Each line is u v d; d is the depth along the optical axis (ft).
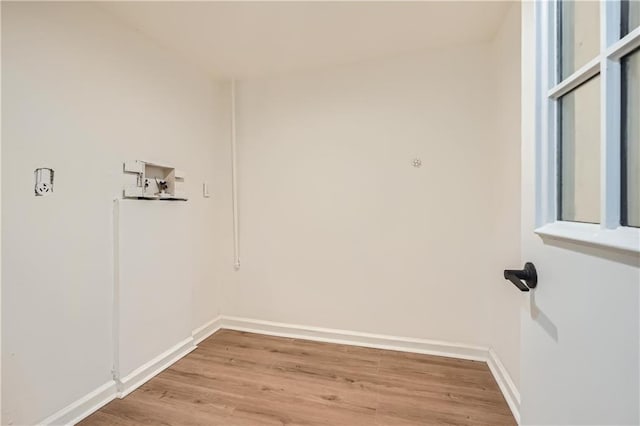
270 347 7.47
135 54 6.12
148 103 6.41
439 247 7.04
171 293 6.75
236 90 8.57
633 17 1.70
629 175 1.70
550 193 2.27
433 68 6.97
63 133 4.80
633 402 1.44
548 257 2.22
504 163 5.77
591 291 1.74
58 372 4.70
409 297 7.27
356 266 7.63
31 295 4.38
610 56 1.69
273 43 6.70
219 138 8.65
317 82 7.84
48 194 4.59
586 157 2.02
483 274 6.76
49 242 4.60
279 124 8.20
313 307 7.98
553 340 2.14
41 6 4.51
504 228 5.77
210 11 5.56
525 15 2.59
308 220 8.00
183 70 7.39
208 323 8.23
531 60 2.47
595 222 1.90
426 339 7.16
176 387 5.79
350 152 7.61
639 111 1.71
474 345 6.85
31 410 4.37
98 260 5.32
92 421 4.90
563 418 2.00
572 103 2.16
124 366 5.61
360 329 7.63
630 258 1.47
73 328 4.91
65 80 4.84
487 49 6.61
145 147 6.33
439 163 6.98
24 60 4.31
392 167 7.31
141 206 6.04
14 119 4.20
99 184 5.36
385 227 7.39
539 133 2.36
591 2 1.99
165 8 5.45
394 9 5.55
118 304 5.56
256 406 5.24
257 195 8.41
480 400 5.39
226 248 8.66
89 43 5.22
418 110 7.10
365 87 7.47
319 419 4.92
